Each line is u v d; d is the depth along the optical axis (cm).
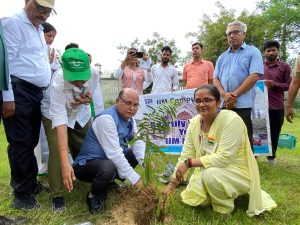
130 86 290
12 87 155
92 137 167
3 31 147
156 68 338
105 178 157
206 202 164
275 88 262
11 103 146
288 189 199
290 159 281
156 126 151
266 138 261
